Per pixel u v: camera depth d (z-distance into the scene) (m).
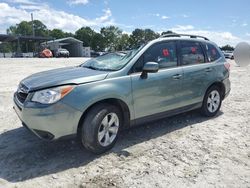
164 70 4.83
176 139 4.72
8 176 3.45
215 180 3.39
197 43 5.67
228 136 4.89
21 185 3.26
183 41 5.36
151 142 4.57
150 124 5.49
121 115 4.30
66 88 3.66
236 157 4.04
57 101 3.58
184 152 4.20
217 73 5.85
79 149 4.25
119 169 3.66
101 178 3.43
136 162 3.86
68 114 3.65
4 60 27.92
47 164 3.78
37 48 56.78
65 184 3.30
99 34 100.00
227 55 34.41
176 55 5.13
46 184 3.29
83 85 3.80
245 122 5.72
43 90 3.65
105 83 4.00
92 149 3.94
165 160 3.92
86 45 99.62
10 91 8.72
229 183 3.33
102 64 4.74
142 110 4.49
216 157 4.03
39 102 3.61
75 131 3.78
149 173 3.56
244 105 7.25
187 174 3.54
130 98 4.25
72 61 26.55
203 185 3.28
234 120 5.85
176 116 6.06
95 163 3.82
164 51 4.93
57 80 3.80
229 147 4.40
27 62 24.27
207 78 5.62
